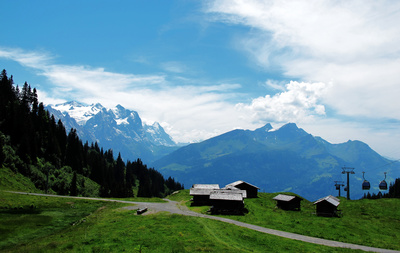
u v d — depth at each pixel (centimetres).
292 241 4859
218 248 3941
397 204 9025
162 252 3788
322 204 7938
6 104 16138
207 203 9125
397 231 6391
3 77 17562
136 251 3831
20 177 12275
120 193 16225
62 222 6066
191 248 3922
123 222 5675
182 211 7675
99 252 3809
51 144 17300
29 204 7694
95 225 5450
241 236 4891
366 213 8206
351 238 5531
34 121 17650
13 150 13538
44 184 13350
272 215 7550
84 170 19775
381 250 4850
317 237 5466
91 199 9350
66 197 9644
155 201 10150
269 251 4188
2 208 6856
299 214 7994
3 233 4934
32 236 4978
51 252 3850
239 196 7819
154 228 5059
